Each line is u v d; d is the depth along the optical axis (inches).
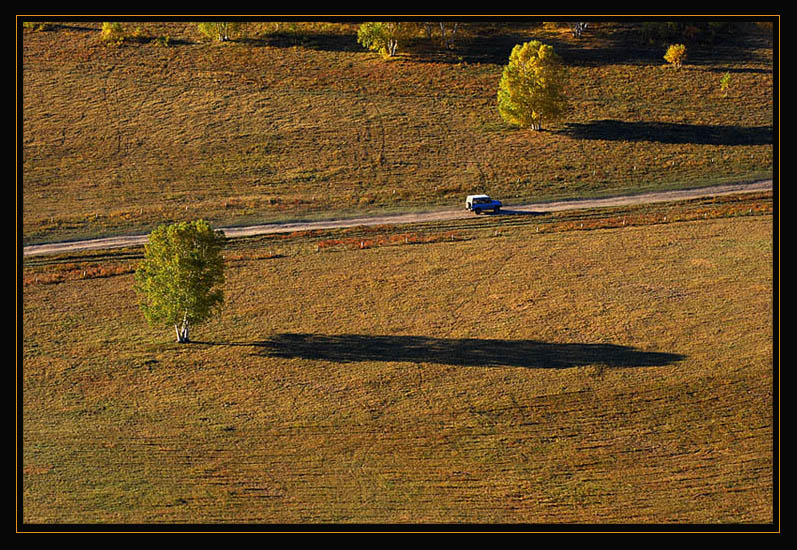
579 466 5408.5
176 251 7062.0
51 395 6397.6
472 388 6343.5
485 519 4857.3
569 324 7322.8
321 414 6058.1
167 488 5226.4
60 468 5438.0
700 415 5885.8
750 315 7293.3
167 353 7066.9
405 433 5802.2
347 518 4874.5
